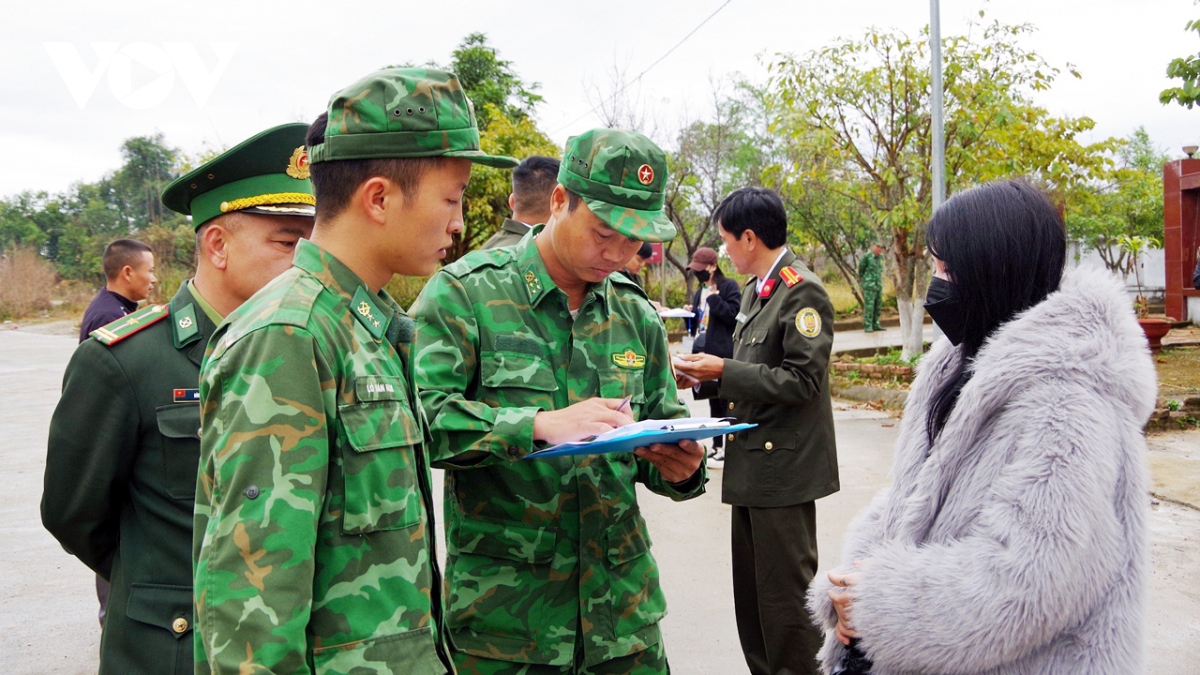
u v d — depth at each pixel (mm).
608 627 2047
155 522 1784
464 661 2039
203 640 1209
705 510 5625
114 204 41219
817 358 2867
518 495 2002
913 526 1643
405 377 1506
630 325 2232
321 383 1290
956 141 10086
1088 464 1425
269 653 1150
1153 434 6938
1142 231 21875
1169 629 3594
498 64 21406
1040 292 1613
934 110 8695
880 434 7566
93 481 1761
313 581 1269
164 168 41469
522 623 2008
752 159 20391
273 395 1234
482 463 1904
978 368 1571
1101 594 1454
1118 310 1548
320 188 1421
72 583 4598
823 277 22750
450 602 2051
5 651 3756
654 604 2152
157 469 1791
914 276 10602
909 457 1750
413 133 1372
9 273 32562
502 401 2041
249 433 1222
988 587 1444
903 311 10648
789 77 10289
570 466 2029
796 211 16594
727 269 20547
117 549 1864
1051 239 1603
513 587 2012
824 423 2992
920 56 9852
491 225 15797
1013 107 9680
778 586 2930
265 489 1206
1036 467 1444
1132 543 1496
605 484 2062
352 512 1294
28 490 6508
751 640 3141
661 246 14719
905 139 10031
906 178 10328
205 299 1934
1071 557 1402
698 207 20641
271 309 1297
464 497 2045
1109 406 1489
